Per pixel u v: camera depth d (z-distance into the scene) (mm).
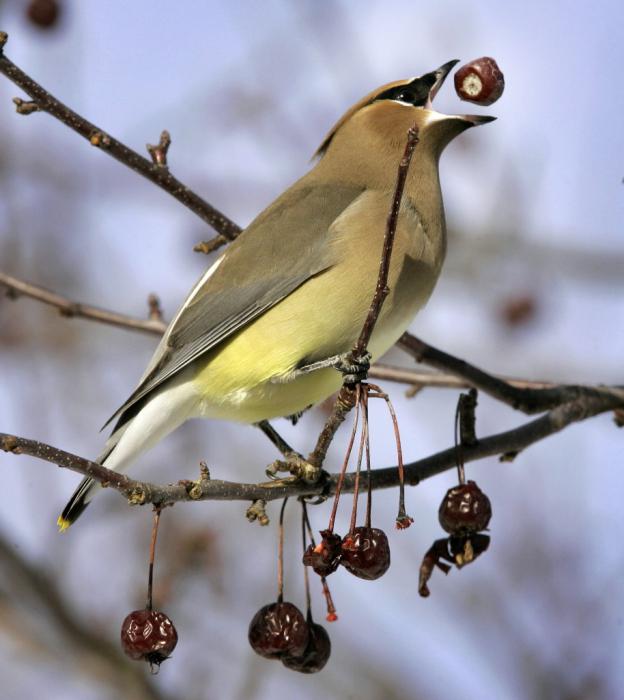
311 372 9578
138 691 12016
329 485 8359
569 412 9898
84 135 9500
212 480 7816
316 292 9508
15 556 11789
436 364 10172
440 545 8133
